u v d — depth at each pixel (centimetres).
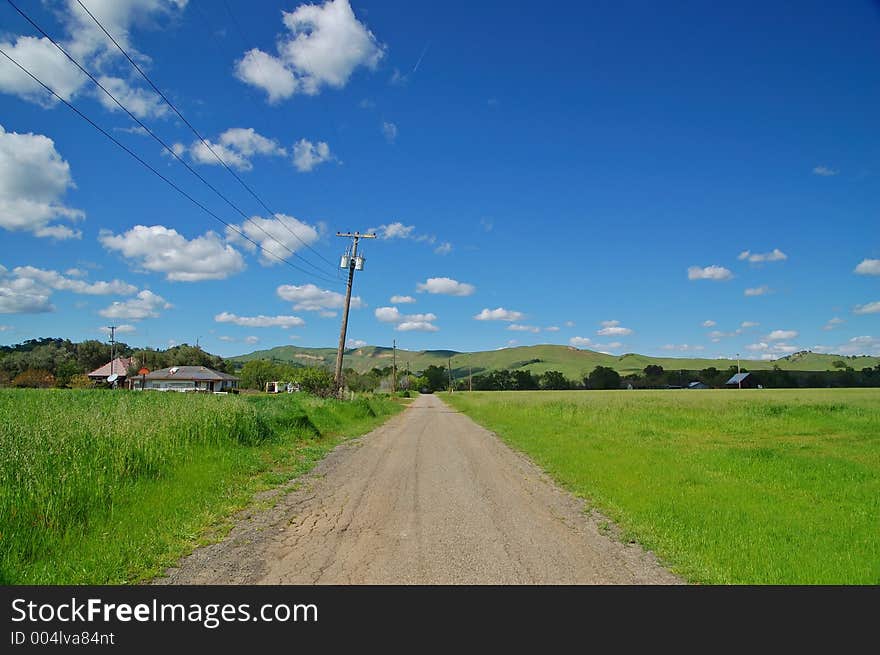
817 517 851
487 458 1517
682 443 1758
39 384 6272
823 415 2658
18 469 789
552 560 648
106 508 771
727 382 11494
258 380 9962
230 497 935
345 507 909
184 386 7975
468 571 610
